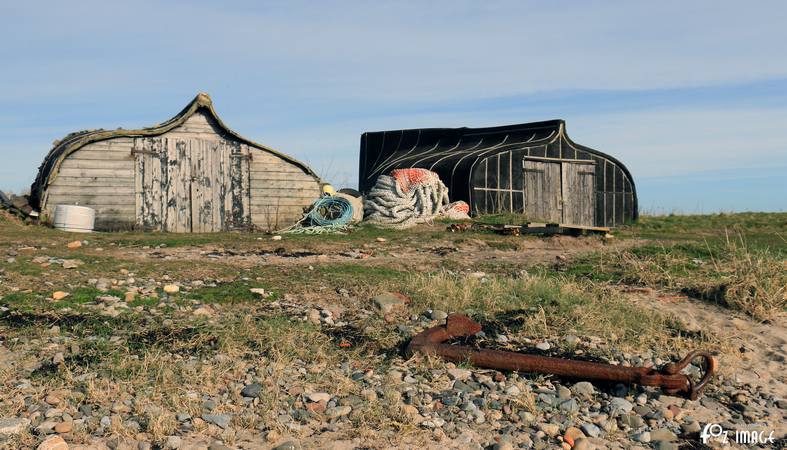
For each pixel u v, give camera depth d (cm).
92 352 785
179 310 964
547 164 2769
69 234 1742
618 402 732
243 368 764
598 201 2941
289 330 880
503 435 639
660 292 1180
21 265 1168
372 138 3591
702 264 1354
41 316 899
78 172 2059
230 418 643
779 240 2106
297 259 1448
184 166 2181
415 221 2153
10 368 726
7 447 564
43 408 638
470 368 804
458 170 2586
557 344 894
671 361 869
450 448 608
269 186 2280
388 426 642
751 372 858
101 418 625
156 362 759
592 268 1354
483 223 2216
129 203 2116
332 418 657
